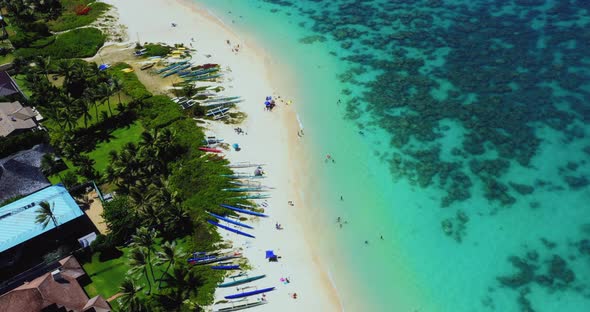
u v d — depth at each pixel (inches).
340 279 2106.3
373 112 3078.2
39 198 2242.9
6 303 1761.8
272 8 4589.1
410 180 2571.4
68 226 2196.1
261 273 2100.1
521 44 3607.3
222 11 4527.6
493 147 2701.8
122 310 1777.8
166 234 2253.9
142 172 2474.2
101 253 2148.1
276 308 1968.5
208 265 2116.1
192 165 2613.2
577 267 2062.0
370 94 3248.0
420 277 2106.3
